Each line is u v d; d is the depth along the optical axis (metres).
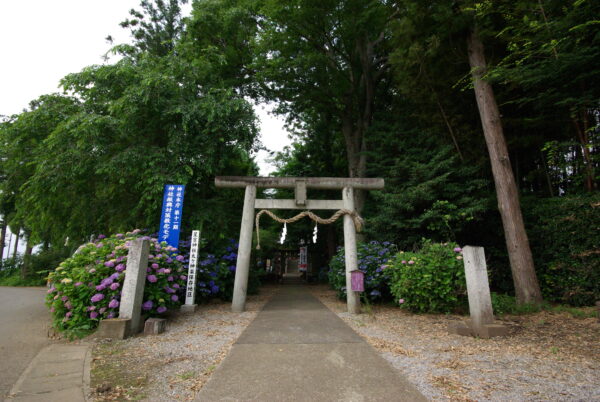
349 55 13.34
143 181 7.87
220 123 8.36
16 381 3.11
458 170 8.95
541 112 7.76
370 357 3.60
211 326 5.42
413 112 10.95
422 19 8.41
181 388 2.85
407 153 10.19
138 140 8.35
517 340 4.39
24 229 19.50
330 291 12.47
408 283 6.34
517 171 9.89
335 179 7.76
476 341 4.37
